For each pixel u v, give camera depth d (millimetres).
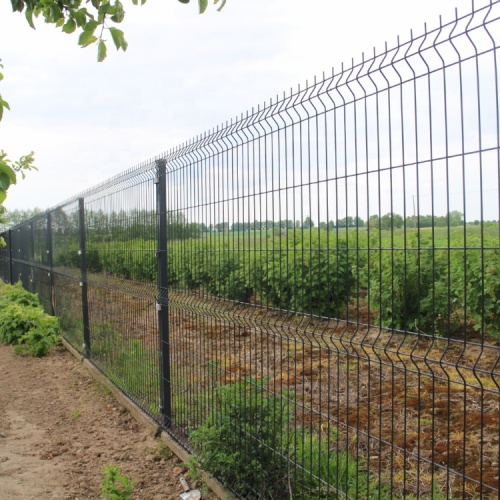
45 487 4742
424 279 7070
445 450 4555
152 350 6102
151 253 5934
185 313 5180
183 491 4523
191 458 4547
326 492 3502
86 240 8984
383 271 7320
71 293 10336
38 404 7191
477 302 7199
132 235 6559
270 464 3867
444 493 3902
